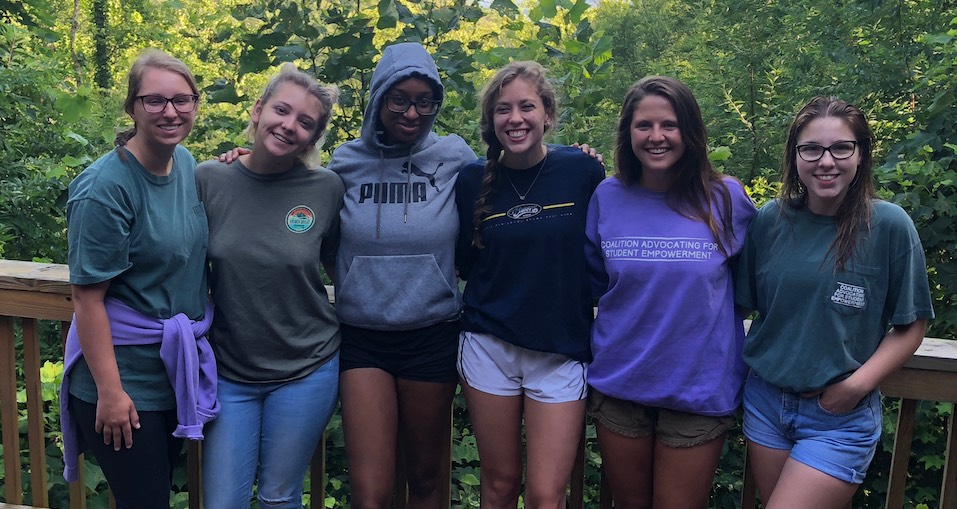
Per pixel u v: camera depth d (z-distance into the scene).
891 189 4.10
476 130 3.30
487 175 2.16
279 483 2.12
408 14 3.21
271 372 2.07
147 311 1.90
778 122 5.86
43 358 3.70
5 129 4.46
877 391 1.91
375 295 2.15
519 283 2.10
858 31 5.40
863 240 1.82
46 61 4.78
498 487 2.21
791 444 1.95
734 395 2.03
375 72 2.26
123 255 1.83
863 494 3.86
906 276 1.79
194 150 3.65
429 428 2.29
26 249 4.16
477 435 2.20
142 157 1.89
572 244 2.11
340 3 3.30
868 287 1.82
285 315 2.07
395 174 2.22
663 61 11.10
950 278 3.70
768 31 6.89
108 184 1.79
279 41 3.16
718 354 2.00
